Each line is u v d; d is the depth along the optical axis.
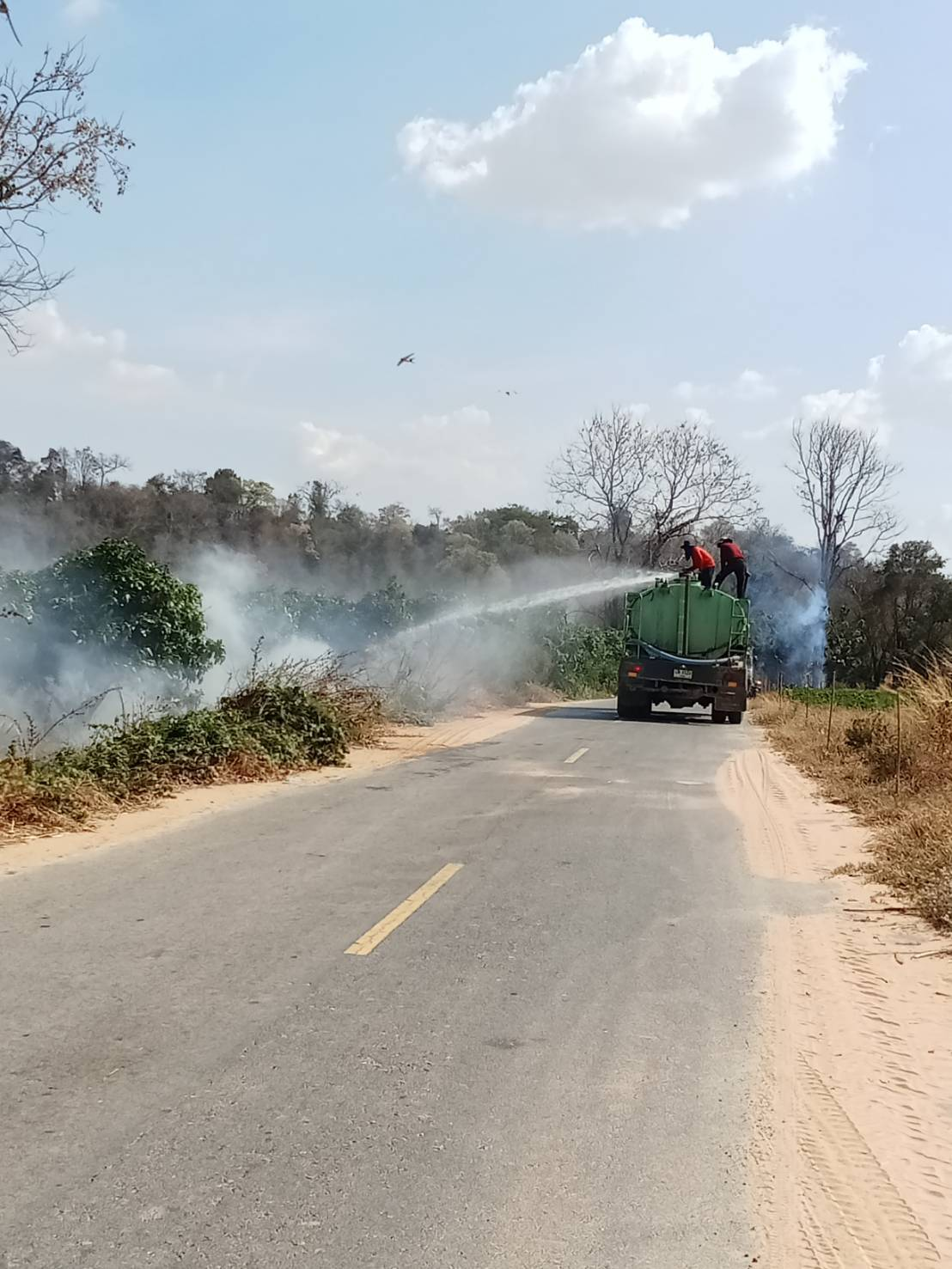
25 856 9.25
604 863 9.86
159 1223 3.77
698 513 53.16
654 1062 5.38
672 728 25.05
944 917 8.04
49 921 7.34
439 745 19.39
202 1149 4.30
